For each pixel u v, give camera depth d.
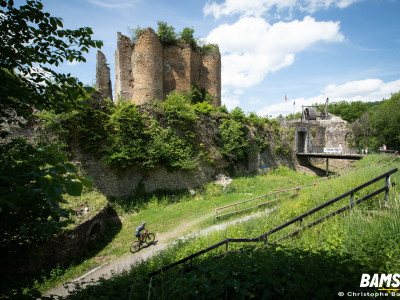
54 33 2.43
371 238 3.26
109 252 9.52
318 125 31.81
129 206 13.75
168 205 14.84
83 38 2.56
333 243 3.47
